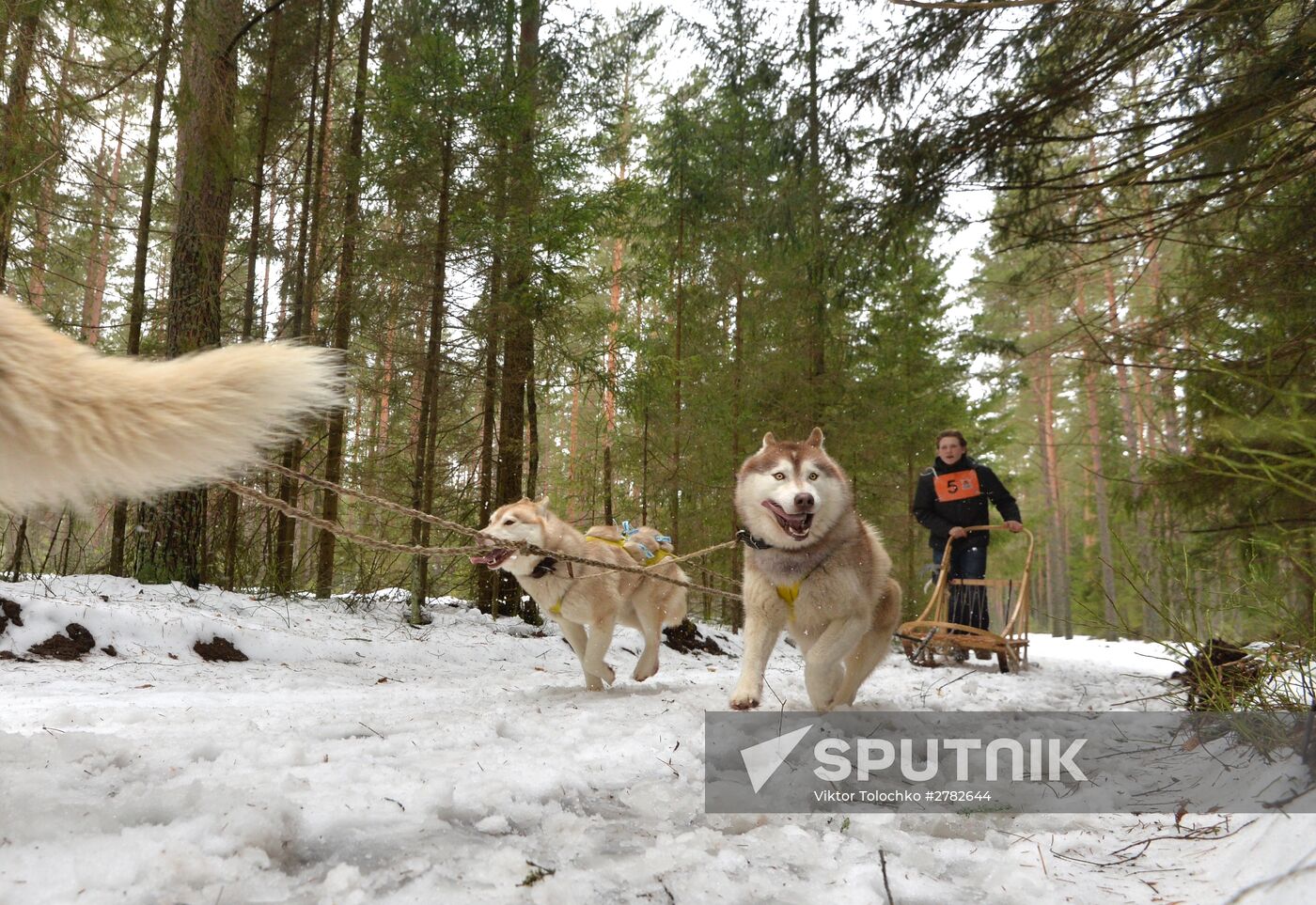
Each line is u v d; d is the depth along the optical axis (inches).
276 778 105.1
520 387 458.9
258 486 426.6
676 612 256.4
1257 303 206.5
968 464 342.6
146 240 405.7
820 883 78.2
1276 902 64.5
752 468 178.7
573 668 320.8
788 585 167.5
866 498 661.3
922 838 93.7
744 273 585.9
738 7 305.6
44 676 219.9
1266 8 174.4
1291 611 111.3
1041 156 233.5
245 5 439.2
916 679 259.0
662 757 130.3
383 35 501.4
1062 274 262.7
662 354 539.2
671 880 76.7
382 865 77.4
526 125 441.4
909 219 254.5
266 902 66.9
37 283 395.9
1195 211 212.2
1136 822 100.3
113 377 70.9
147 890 65.7
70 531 372.2
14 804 85.7
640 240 607.2
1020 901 74.5
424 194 434.6
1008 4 180.5
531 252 423.5
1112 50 202.4
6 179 258.2
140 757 115.7
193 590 338.3
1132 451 262.4
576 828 92.7
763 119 304.5
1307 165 183.6
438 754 128.0
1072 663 374.3
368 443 466.6
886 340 683.4
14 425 66.4
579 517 660.1
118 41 297.1
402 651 322.7
